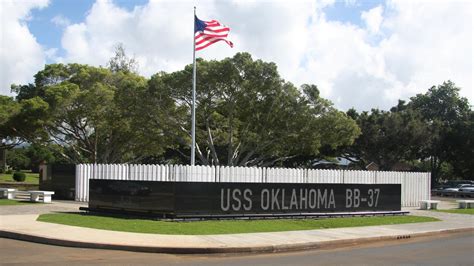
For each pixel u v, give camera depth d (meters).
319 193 21.23
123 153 45.44
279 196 20.05
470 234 18.94
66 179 28.34
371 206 23.08
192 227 16.06
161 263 10.84
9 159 93.12
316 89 37.03
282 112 36.72
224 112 37.28
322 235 15.98
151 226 15.83
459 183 63.69
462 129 63.47
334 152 58.78
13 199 26.45
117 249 12.55
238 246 13.00
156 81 35.59
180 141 39.12
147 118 37.03
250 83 34.75
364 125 56.22
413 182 31.69
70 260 10.80
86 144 43.50
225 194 18.64
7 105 40.22
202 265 10.71
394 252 13.47
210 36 25.59
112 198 19.33
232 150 39.09
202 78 34.50
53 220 16.59
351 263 11.37
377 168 56.56
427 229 19.03
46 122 39.72
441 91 74.81
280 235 15.55
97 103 39.66
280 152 40.97
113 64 57.16
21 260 10.65
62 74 44.75
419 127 55.94
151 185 18.08
